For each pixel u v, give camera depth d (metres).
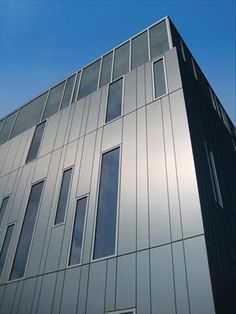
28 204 13.45
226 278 7.60
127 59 15.22
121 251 8.81
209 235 7.78
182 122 10.05
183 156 9.25
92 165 11.94
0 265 12.25
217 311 6.45
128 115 12.20
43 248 11.13
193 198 8.25
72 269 9.68
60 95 17.91
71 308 8.81
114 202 10.12
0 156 18.20
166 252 7.88
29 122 18.62
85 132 13.62
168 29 14.34
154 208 8.90
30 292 10.30
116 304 7.97
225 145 14.51
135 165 10.36
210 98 15.62
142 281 7.88
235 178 13.61
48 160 14.34
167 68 12.36
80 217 10.79
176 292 7.15
